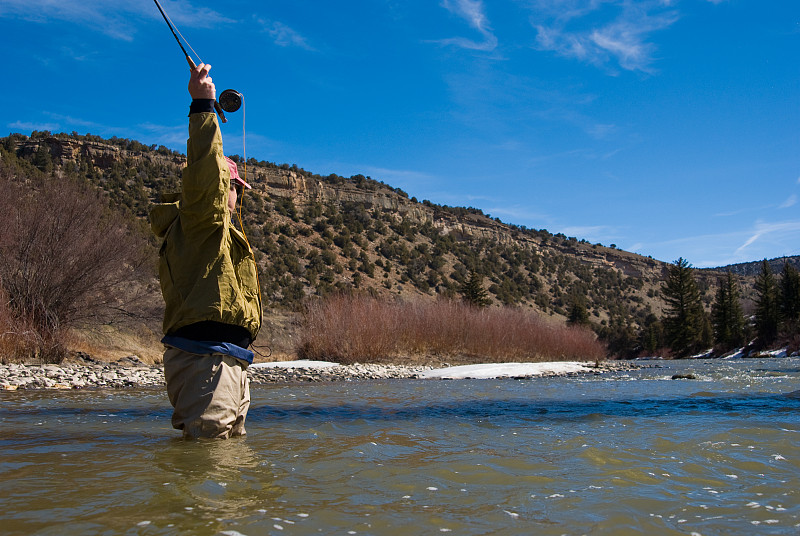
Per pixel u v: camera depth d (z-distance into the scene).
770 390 7.91
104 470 2.44
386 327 18.83
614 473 2.54
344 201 103.69
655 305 119.12
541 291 104.81
